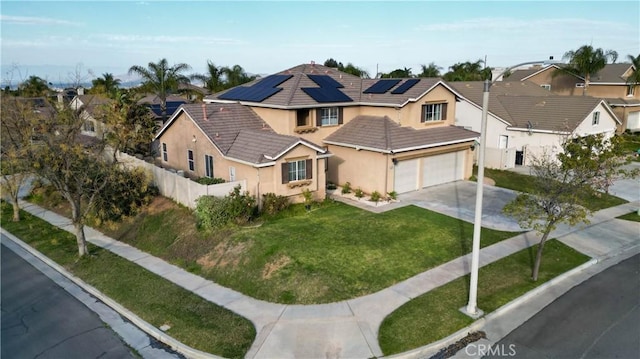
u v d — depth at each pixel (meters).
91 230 23.11
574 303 13.45
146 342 12.56
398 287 14.30
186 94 45.50
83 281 17.06
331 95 27.22
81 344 12.65
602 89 48.97
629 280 14.95
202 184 22.30
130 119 31.16
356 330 12.12
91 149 20.28
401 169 24.80
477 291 14.05
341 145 25.88
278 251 16.72
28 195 29.95
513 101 36.81
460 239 18.16
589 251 17.44
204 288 15.41
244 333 12.29
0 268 18.95
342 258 16.19
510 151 31.59
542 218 14.62
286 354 11.28
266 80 30.25
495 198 24.17
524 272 15.38
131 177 22.94
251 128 26.22
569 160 13.66
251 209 20.31
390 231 18.89
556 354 10.95
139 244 20.53
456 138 26.53
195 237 19.11
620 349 11.06
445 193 25.16
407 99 25.81
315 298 13.81
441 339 11.59
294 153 21.91
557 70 48.88
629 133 44.53
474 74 62.75
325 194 24.20
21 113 20.31
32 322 14.12
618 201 24.33
